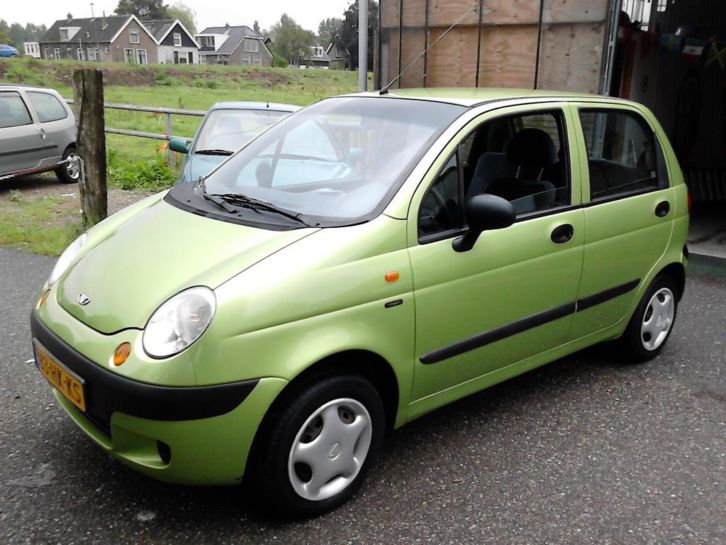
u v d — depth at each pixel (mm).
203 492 2896
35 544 2545
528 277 3303
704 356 4555
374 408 2803
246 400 2385
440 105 3332
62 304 2770
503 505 2877
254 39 110188
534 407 3764
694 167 10914
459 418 3613
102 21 93250
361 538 2643
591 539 2684
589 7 7391
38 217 8281
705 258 7105
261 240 2664
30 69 49375
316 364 2596
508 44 8031
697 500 2963
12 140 9898
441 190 2992
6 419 3447
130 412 2350
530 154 3520
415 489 2965
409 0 8625
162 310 2422
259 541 2604
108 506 2781
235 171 3516
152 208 3273
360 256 2664
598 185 3738
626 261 3906
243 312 2377
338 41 92750
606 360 4445
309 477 2693
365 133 3293
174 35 99500
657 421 3648
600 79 7484
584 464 3211
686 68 10266
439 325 2949
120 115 27328
